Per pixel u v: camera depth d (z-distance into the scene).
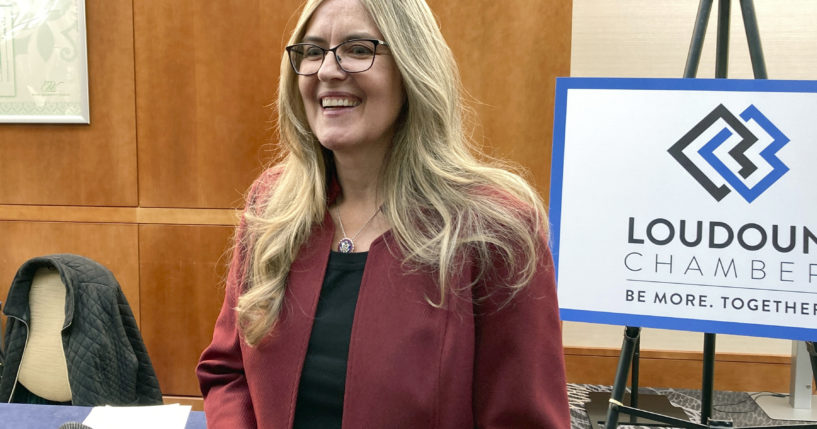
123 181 3.00
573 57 3.11
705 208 1.65
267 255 0.95
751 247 1.62
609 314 1.69
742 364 3.06
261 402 0.93
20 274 1.90
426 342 0.85
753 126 1.63
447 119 0.93
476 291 0.89
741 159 1.63
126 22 2.91
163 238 3.01
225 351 1.06
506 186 0.95
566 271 1.73
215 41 2.89
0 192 3.05
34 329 1.91
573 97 1.76
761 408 2.81
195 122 2.94
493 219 0.88
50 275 1.92
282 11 2.85
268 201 1.08
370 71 0.87
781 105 1.62
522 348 0.86
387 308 0.87
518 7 2.79
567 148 1.75
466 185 0.93
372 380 0.85
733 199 1.63
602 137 1.73
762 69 1.70
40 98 2.96
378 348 0.86
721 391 3.07
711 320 1.63
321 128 0.91
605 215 1.71
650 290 1.67
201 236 2.98
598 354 3.14
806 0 2.94
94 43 2.93
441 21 2.82
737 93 1.64
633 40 3.06
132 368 1.89
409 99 0.90
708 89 1.67
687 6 3.01
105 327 1.85
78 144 3.00
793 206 1.60
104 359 1.83
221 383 1.07
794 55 2.97
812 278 1.58
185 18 2.89
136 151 2.98
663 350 3.12
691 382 3.09
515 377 0.86
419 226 0.90
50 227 3.05
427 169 0.91
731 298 1.62
